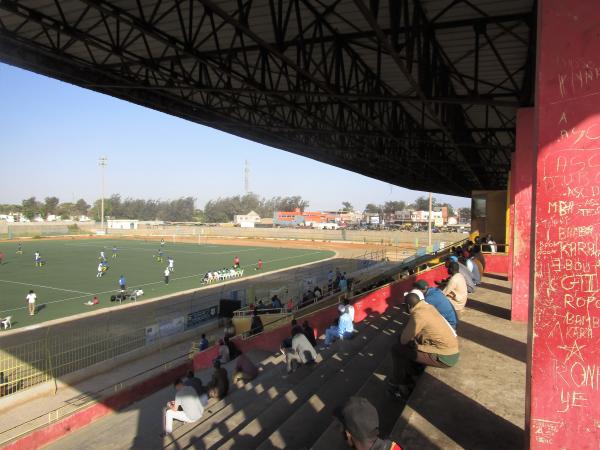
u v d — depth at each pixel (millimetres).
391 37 7457
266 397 8648
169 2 9344
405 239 78875
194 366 14555
